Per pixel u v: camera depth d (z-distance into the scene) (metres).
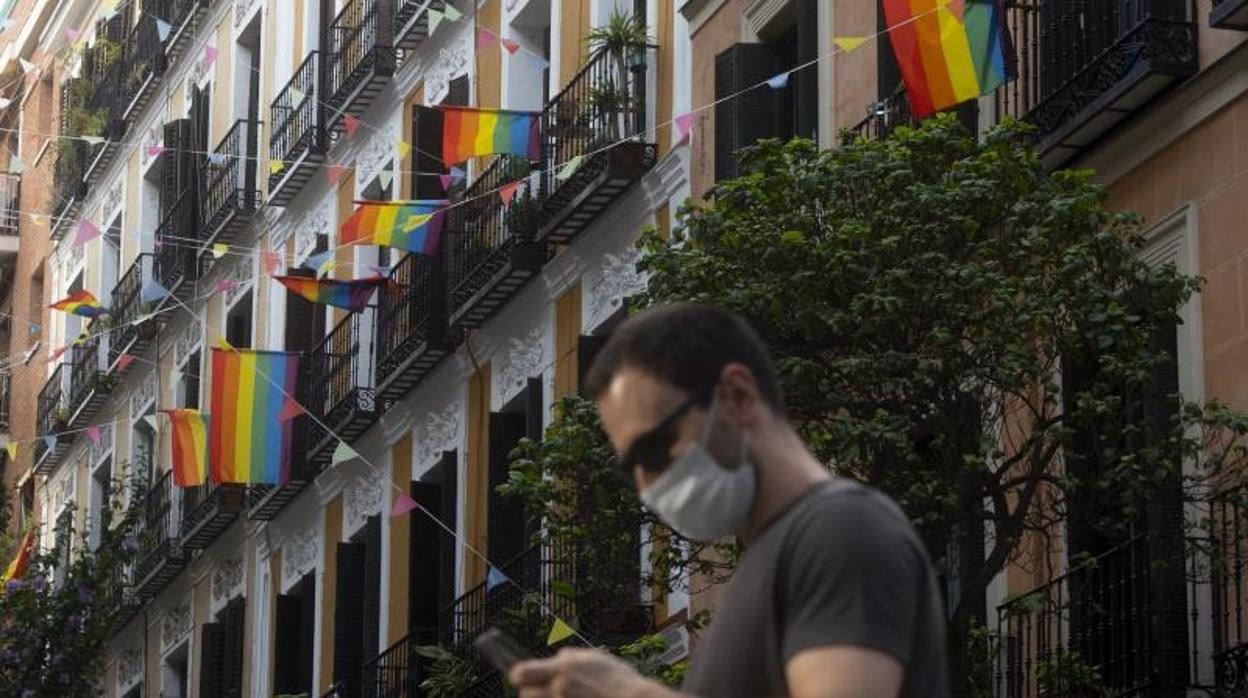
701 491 5.14
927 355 13.21
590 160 22.05
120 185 39.72
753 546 5.10
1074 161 16.17
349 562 28.36
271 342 31.92
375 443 28.31
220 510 31.69
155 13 37.97
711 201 20.19
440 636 24.33
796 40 20.23
